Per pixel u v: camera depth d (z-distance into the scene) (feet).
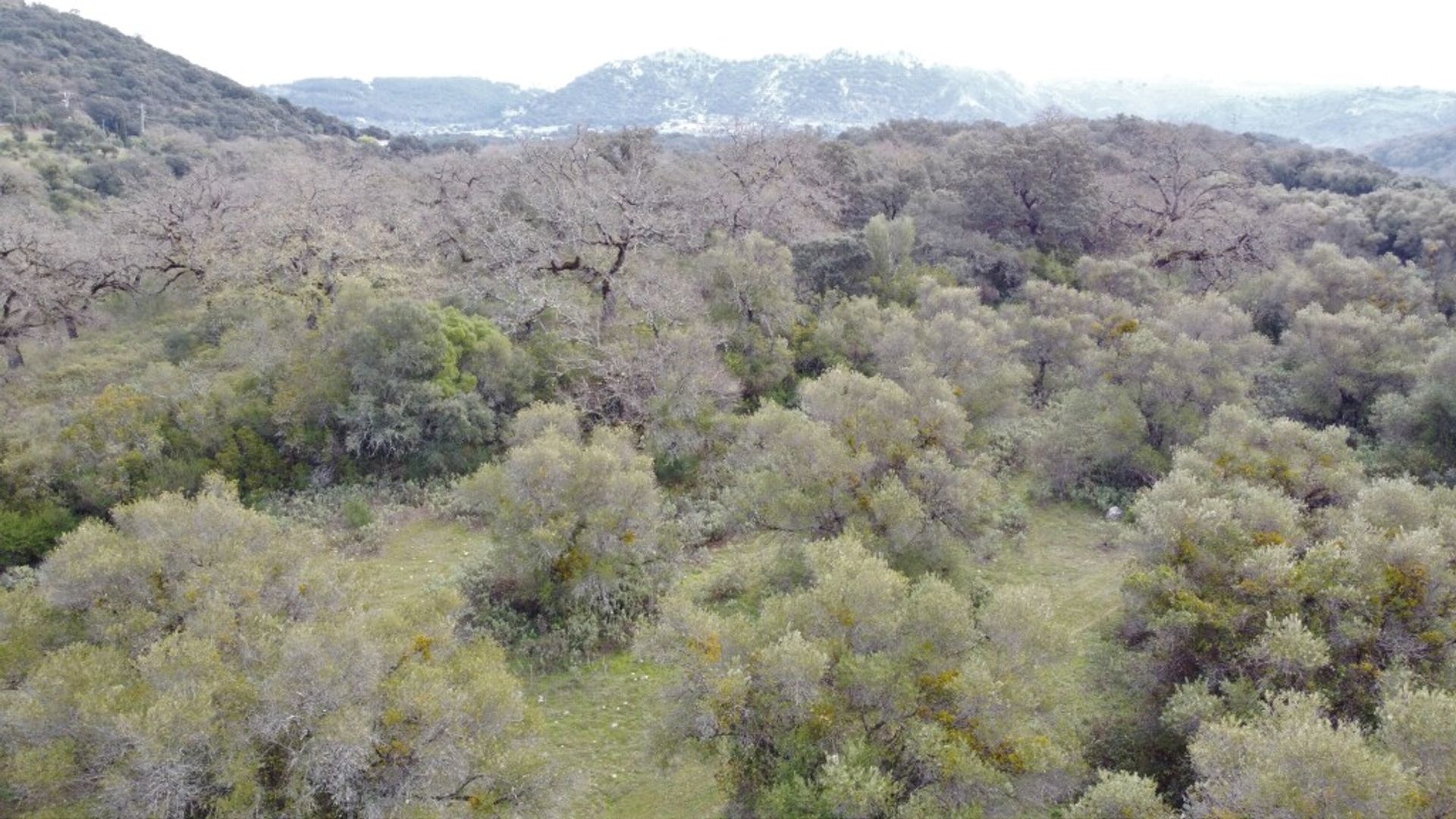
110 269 124.26
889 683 40.63
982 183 157.17
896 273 135.03
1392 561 48.29
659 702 49.65
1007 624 43.60
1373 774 31.58
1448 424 85.30
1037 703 42.19
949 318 97.55
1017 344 106.83
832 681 42.01
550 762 41.88
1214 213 159.33
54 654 39.88
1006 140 180.55
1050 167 155.12
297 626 40.16
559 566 62.39
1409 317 106.93
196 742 34.86
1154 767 46.44
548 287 112.57
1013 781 39.06
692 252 131.44
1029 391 108.06
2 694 38.29
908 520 60.64
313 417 90.94
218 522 50.11
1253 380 104.22
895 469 67.36
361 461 91.35
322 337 95.25
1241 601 48.62
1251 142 271.28
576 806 48.08
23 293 114.62
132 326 130.72
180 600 44.80
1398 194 176.96
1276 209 173.78
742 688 39.93
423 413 90.89
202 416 86.74
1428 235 156.04
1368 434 97.55
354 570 52.80
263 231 121.29
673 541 69.67
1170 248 155.53
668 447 92.12
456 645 46.11
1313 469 67.82
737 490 71.87
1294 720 35.19
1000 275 147.95
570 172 147.54
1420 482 81.82
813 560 51.29
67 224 152.15
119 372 113.09
